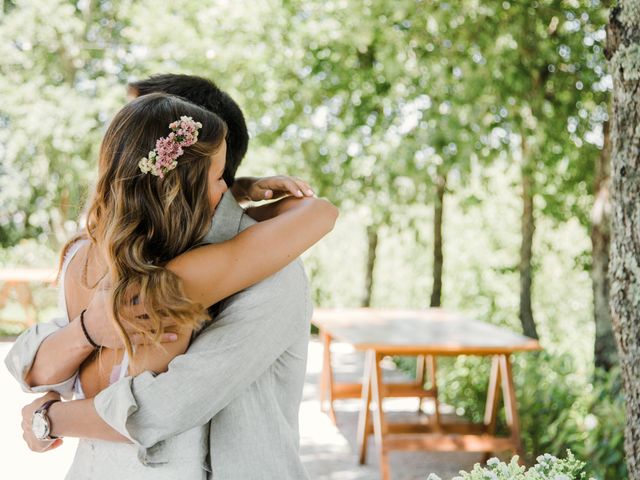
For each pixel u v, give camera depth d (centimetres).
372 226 961
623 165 216
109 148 134
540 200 952
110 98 970
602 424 424
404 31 694
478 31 655
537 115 689
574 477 170
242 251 132
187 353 130
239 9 768
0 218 1144
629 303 217
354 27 703
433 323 546
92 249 145
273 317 133
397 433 502
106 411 129
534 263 1004
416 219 974
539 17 655
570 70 693
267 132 820
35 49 1020
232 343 130
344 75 782
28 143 1003
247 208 158
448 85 696
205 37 795
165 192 131
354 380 740
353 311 632
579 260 892
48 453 468
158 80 158
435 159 727
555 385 514
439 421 565
